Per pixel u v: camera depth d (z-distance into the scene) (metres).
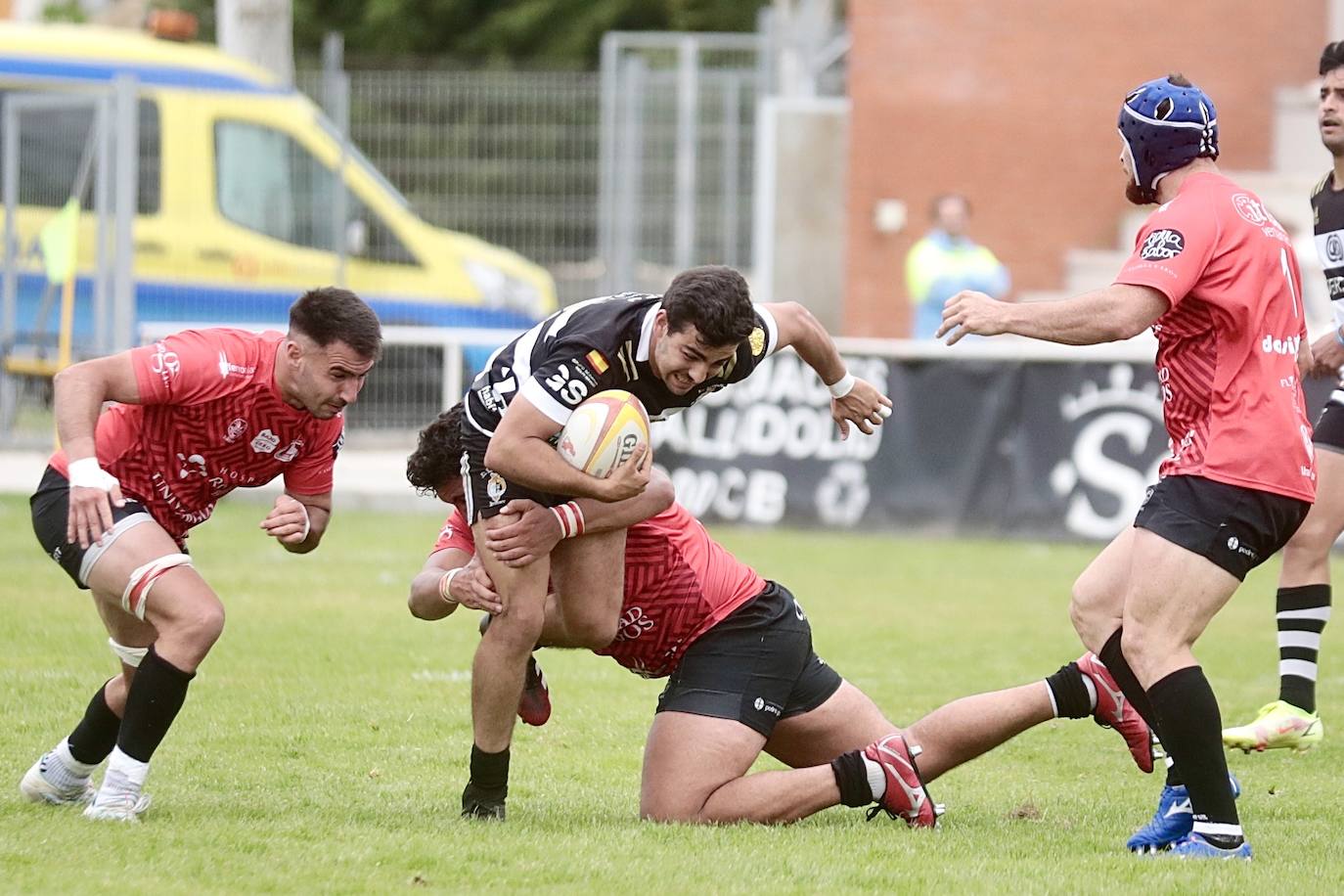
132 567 18.72
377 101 60.78
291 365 18.98
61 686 26.75
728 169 66.00
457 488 20.19
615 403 18.19
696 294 17.62
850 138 68.75
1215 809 18.03
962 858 18.08
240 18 68.31
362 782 21.70
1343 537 48.34
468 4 111.00
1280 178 63.88
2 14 118.88
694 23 110.38
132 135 53.16
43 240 53.12
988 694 20.31
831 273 70.25
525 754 23.98
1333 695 29.30
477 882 16.64
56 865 16.86
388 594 37.97
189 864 16.98
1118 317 17.52
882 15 68.88
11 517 47.81
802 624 20.22
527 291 62.06
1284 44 67.94
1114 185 68.88
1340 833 19.88
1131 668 18.44
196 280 58.06
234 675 28.61
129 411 19.36
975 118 68.88
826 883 16.84
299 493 20.08
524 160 61.31
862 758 19.38
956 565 44.28
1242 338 17.84
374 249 60.38
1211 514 17.88
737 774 19.62
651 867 17.27
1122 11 68.50
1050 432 48.75
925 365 49.62
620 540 19.41
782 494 50.09
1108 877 17.19
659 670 20.50
